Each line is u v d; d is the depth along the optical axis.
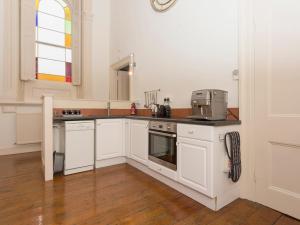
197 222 1.61
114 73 4.85
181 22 2.90
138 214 1.71
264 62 1.88
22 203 1.88
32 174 2.68
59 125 2.88
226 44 2.24
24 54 4.05
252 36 1.97
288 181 1.73
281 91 1.77
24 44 4.05
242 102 2.03
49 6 4.54
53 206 1.83
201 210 1.80
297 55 1.68
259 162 1.92
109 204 1.88
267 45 1.86
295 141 1.68
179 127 2.12
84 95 4.75
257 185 1.94
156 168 2.47
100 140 2.96
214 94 2.00
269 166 1.86
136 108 3.90
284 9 1.75
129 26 4.23
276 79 1.80
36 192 2.12
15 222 1.57
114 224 1.57
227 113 2.19
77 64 4.75
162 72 3.28
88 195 2.06
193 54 2.70
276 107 1.80
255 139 1.95
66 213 1.71
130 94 4.08
